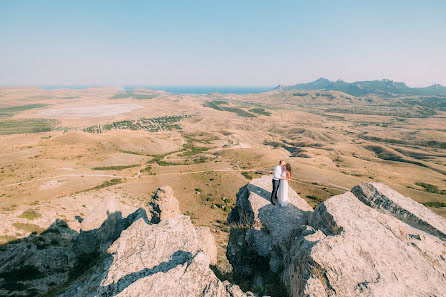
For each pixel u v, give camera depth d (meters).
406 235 12.05
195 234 15.47
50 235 42.78
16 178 118.25
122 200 87.12
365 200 14.92
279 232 15.84
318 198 116.31
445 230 12.31
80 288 14.35
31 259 33.53
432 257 10.83
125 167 181.00
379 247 10.81
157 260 12.90
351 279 9.17
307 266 9.94
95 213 34.09
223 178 146.75
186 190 129.12
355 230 11.73
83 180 126.69
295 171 156.62
